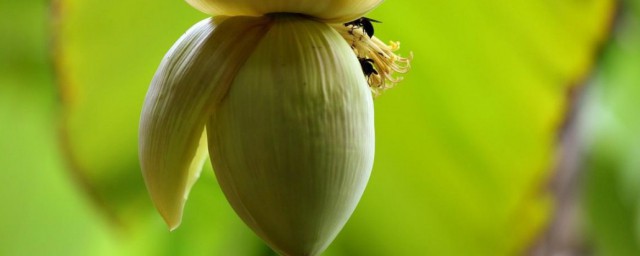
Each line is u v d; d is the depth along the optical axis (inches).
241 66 31.5
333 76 31.4
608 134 58.4
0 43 45.9
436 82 47.3
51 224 48.9
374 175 49.5
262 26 31.9
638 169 57.2
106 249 51.5
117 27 44.2
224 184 31.7
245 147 31.0
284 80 31.1
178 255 54.4
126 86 45.8
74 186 48.4
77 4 43.4
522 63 45.8
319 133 31.0
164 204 32.0
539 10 44.3
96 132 46.5
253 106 31.0
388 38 46.4
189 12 44.9
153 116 31.7
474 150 47.9
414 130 48.7
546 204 46.9
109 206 48.9
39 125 47.5
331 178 31.1
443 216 49.0
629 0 52.7
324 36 31.8
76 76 44.3
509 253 47.7
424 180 49.1
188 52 31.7
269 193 31.0
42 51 46.4
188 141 31.5
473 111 47.5
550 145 46.4
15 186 47.6
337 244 50.7
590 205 56.1
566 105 45.7
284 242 31.4
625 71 57.0
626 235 56.3
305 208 31.1
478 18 45.3
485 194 47.9
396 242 49.9
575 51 44.6
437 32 45.9
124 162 48.4
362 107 31.6
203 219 54.8
